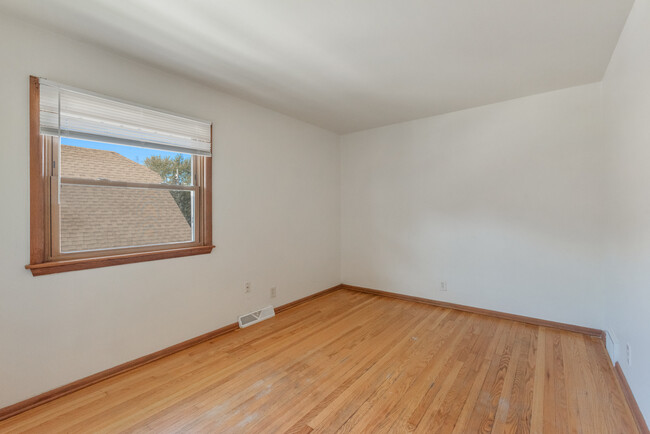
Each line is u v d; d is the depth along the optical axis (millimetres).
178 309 2514
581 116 2777
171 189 2531
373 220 4199
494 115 3221
